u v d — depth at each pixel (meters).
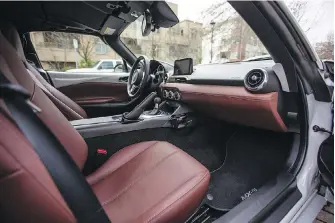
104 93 1.94
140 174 0.84
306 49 0.76
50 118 0.65
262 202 0.78
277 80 0.93
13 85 0.37
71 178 0.38
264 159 1.34
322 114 0.95
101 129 1.10
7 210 0.40
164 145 1.01
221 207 1.13
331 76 0.93
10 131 0.38
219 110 1.27
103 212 0.43
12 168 0.36
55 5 1.01
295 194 0.85
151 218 0.65
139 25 1.28
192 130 1.49
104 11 1.23
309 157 0.94
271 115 0.97
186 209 0.71
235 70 1.25
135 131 1.23
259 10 0.56
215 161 1.45
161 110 1.51
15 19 1.09
